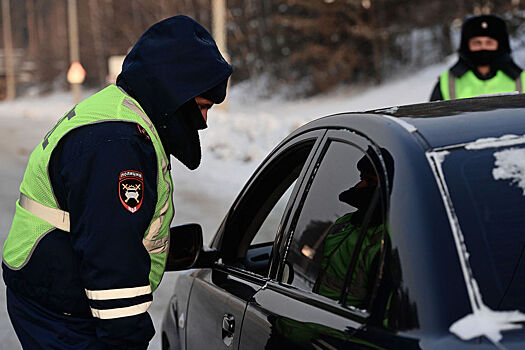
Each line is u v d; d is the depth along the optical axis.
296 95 41.62
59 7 82.94
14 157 15.76
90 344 2.16
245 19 47.12
